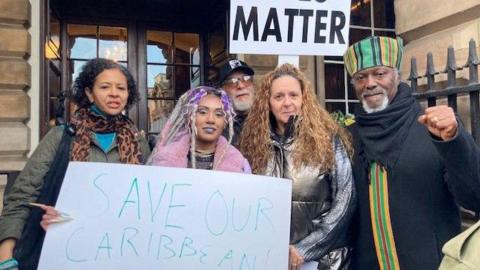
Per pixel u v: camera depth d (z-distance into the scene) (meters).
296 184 1.96
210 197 1.73
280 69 2.15
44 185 1.78
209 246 1.70
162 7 5.56
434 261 1.85
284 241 1.76
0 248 1.72
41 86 3.91
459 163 1.65
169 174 1.71
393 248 1.93
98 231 1.63
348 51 2.18
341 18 2.68
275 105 2.07
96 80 1.89
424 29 4.03
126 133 1.95
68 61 5.26
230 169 1.87
